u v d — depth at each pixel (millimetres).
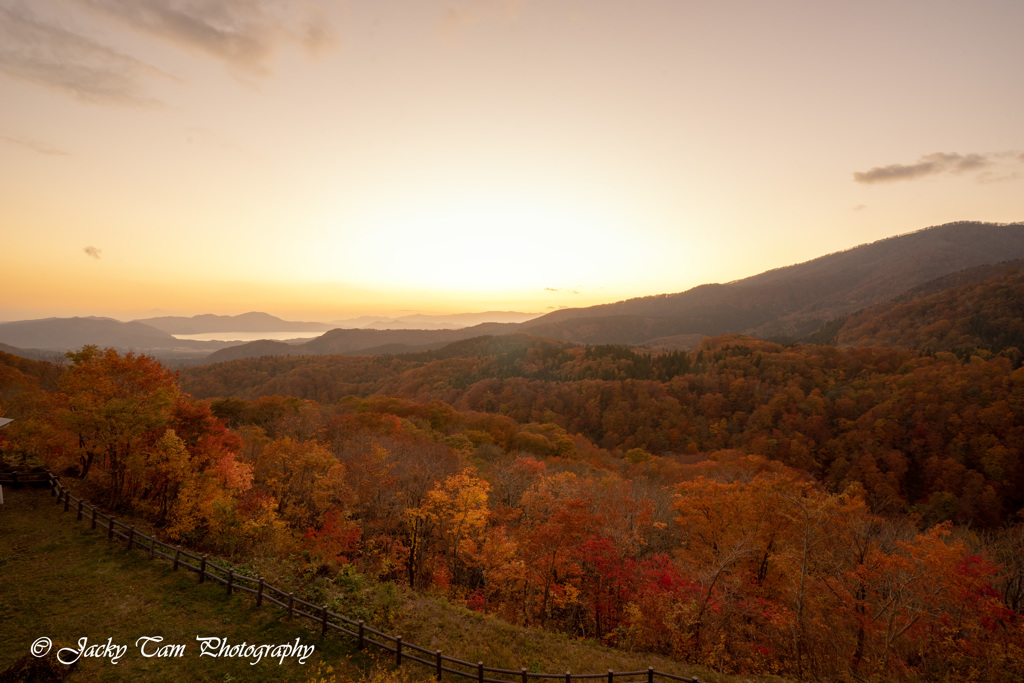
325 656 15711
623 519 31891
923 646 24000
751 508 29672
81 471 29922
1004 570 27062
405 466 38750
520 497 40719
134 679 13484
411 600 21500
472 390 154875
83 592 17297
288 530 26141
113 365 28859
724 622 24547
